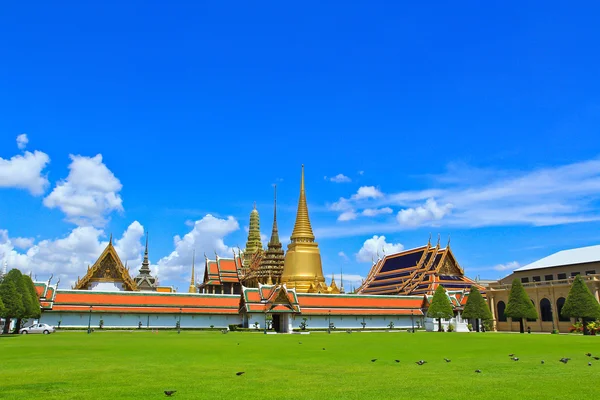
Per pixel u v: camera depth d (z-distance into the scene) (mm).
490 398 21141
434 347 50031
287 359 37094
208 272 153625
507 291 115250
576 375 28203
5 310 66500
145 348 45594
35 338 62000
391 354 41781
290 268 136875
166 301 96250
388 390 23094
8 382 25047
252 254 187375
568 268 116000
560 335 77750
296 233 139250
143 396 21500
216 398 21172
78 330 88375
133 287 110375
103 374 27953
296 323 99125
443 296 99875
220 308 98250
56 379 26047
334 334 83000
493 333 87312
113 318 92125
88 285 108562
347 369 31031
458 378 27000
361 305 104875
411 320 108000
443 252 126625
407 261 136750
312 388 23656
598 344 54969
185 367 31500
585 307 82000
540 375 28250
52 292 89938
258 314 93500
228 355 39750
